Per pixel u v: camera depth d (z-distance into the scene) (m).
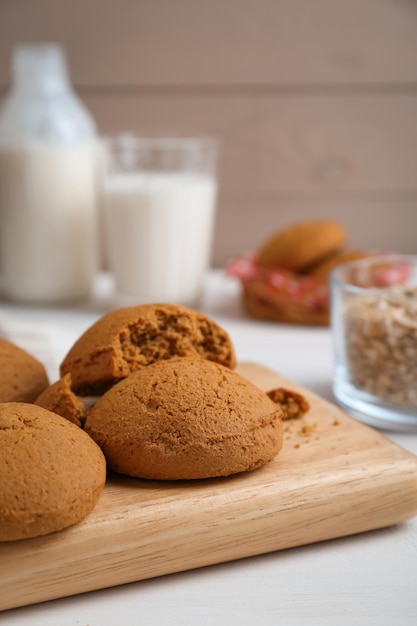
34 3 1.03
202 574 0.57
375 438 0.65
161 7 1.04
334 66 1.07
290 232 0.95
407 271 0.82
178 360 0.63
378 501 0.61
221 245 1.12
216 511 0.57
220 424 0.60
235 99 1.07
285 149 1.09
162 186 0.92
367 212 1.12
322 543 0.61
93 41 1.04
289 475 0.61
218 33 1.05
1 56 1.04
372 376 0.71
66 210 0.95
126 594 0.55
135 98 1.06
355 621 0.52
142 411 0.60
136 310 0.66
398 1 1.06
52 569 0.53
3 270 0.97
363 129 1.09
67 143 0.94
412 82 1.08
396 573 0.57
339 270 0.77
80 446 0.56
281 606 0.53
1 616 0.53
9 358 0.68
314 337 0.89
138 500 0.57
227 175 1.10
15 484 0.52
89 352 0.64
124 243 0.93
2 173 0.94
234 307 0.97
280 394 0.67
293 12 1.05
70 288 0.97
